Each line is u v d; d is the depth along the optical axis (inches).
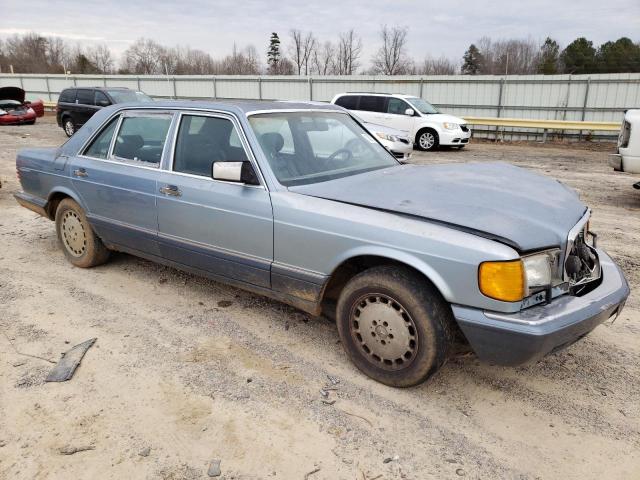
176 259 161.5
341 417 112.0
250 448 102.3
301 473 96.0
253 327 152.0
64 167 188.9
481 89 805.9
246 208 136.9
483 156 577.3
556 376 128.8
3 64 2817.4
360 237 117.3
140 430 107.2
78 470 96.3
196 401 116.7
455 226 109.3
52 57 3046.3
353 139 167.0
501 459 100.1
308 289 130.2
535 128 759.7
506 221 110.0
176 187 152.6
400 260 111.9
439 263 106.9
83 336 145.5
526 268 103.4
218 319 156.8
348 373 128.7
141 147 168.1
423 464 98.7
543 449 103.0
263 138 141.7
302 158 145.6
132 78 1136.8
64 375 125.3
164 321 155.2
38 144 591.2
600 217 286.2
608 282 121.3
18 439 104.4
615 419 112.2
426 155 587.2
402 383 119.3
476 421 111.5
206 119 151.6
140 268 197.9
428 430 108.3
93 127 185.5
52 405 114.8
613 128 675.4
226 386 122.6
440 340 111.5
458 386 124.3
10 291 175.9
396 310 116.6
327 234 122.4
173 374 127.3
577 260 114.7
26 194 211.0
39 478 94.4
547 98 769.6
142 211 164.6
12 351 137.3
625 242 237.6
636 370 131.3
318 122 162.4
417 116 632.4
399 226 113.0
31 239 235.6
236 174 133.2
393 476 95.6
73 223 193.8
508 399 119.4
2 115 815.1
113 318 156.8
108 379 124.9
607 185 386.3
